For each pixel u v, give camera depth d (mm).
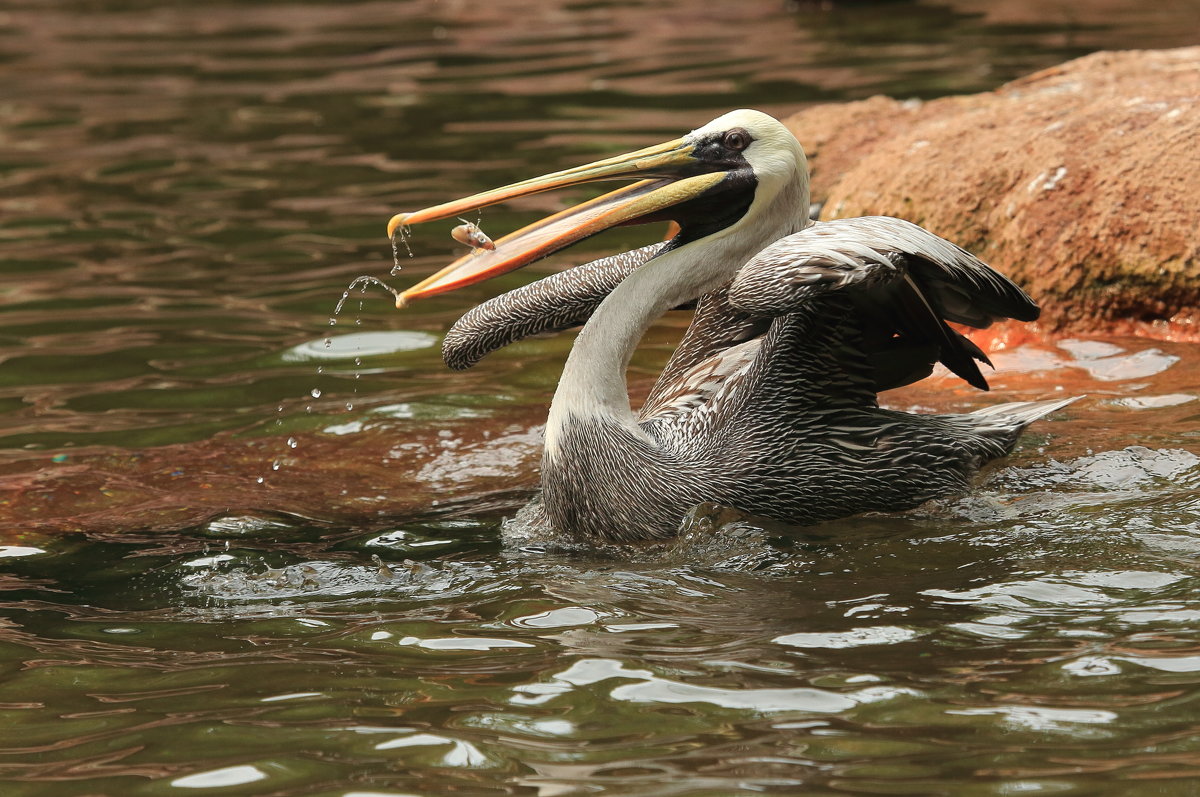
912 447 10117
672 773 6320
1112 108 14961
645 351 14445
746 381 10227
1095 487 9938
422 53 30203
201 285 16234
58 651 8094
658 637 7918
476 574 9203
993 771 6227
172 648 8102
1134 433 10906
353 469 11422
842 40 27641
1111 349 13242
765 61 26156
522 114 23453
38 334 14766
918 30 27969
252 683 7531
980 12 29609
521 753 6578
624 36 30594
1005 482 10188
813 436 10023
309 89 26875
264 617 8555
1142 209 13719
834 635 7801
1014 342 13922
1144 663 7219
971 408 12047
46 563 9586
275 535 10047
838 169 17156
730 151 10219
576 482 9938
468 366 11164
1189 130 14008
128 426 12422
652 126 21641
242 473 11344
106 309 15508
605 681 7320
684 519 9742
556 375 13695
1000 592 8289
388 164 20922
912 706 6887
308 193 19734
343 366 13891
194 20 36469
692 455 10023
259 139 23062
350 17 36156
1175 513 9328
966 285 9703
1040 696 6918
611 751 6566
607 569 9211
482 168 20188
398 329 14906
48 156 22609
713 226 10430
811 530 9734
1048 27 26875
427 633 8148
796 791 6113
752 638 7820
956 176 15141
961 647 7555
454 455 11711
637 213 10117
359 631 8234
